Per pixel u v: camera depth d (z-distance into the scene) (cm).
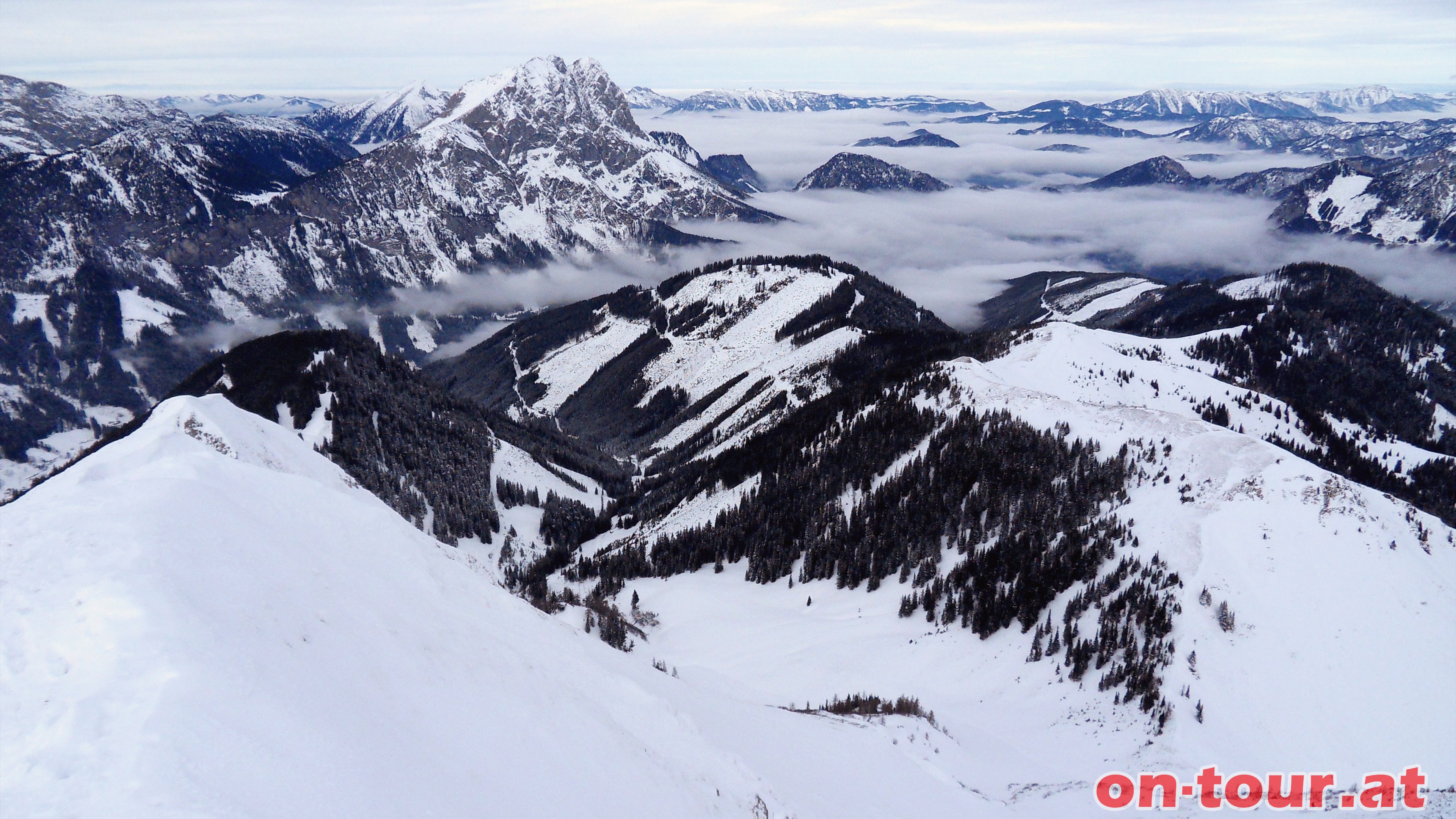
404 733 1952
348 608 2408
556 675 2933
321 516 3153
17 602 1836
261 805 1466
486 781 1959
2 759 1445
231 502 2725
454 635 2705
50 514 2209
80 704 1535
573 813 2045
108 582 1869
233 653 1792
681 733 3031
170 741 1483
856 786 3525
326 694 1875
